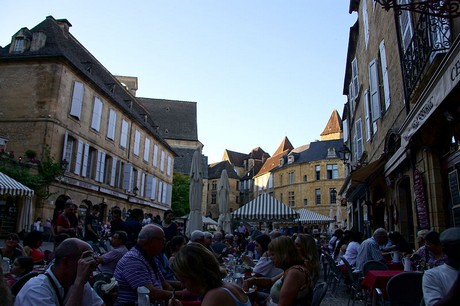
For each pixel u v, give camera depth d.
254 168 82.50
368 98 15.95
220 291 2.56
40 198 21.30
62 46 25.89
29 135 22.44
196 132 68.12
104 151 29.09
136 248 4.30
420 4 5.05
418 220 8.96
